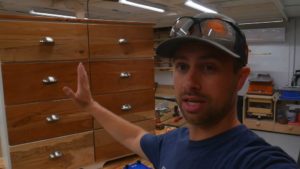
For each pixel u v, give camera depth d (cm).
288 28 591
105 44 135
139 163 134
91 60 131
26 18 111
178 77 64
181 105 64
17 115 113
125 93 144
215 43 56
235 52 57
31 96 116
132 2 333
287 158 56
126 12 427
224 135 64
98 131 137
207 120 62
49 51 118
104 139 139
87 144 133
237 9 417
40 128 119
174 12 430
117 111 142
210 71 60
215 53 58
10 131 112
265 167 53
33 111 117
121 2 327
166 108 396
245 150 59
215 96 60
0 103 118
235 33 58
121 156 145
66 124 126
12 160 113
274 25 600
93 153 136
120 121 105
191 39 58
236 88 62
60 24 120
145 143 94
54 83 121
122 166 140
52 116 121
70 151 128
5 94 110
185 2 342
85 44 128
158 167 86
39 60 116
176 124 294
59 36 120
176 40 60
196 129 69
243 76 62
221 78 59
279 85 614
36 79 116
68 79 124
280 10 434
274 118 551
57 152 124
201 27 59
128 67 144
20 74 112
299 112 539
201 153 65
